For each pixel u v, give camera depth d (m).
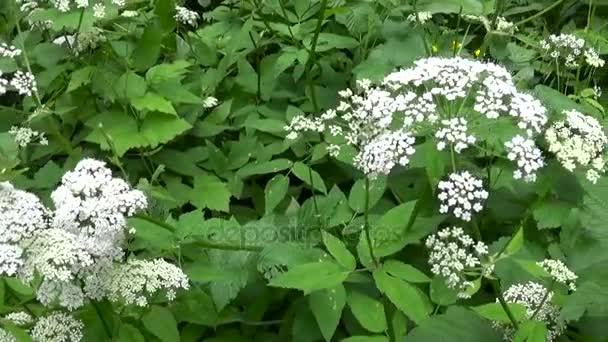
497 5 0.50
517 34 0.55
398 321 0.34
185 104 0.49
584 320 0.34
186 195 0.44
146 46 0.47
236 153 0.46
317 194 0.45
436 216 0.36
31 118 0.44
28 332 0.34
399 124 0.33
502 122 0.35
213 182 0.45
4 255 0.28
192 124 0.48
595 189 0.38
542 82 0.54
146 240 0.38
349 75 0.51
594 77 0.54
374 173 0.31
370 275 0.36
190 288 0.37
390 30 0.49
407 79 0.33
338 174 0.45
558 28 0.62
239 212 0.45
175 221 0.39
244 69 0.52
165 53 0.54
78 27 0.44
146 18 0.54
